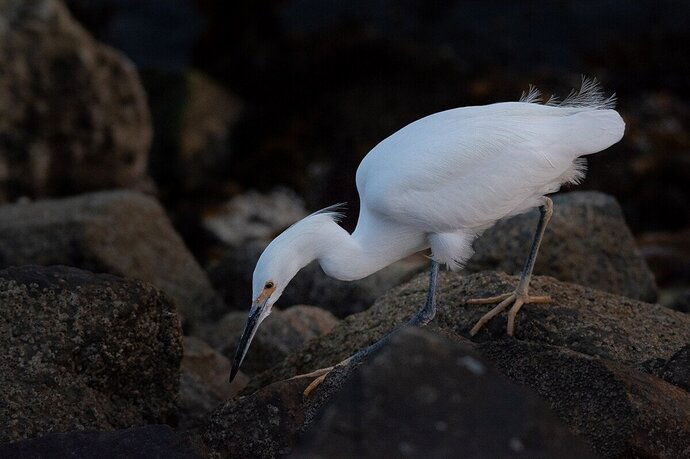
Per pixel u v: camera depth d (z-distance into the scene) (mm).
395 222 8508
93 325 7758
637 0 26297
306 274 13344
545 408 5172
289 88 24094
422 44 25234
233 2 25359
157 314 8219
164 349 8328
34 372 7453
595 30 25906
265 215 20484
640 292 12352
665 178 20094
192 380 10219
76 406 7461
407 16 26219
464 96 23188
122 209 13719
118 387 8023
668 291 15195
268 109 23859
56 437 6688
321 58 24250
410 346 5320
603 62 25031
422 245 8805
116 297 7934
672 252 16484
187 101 22219
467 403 5098
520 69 24891
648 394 6742
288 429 7461
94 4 25062
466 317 8555
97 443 6672
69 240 12883
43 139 17969
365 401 5109
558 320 8234
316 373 7887
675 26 25641
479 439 4934
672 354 7855
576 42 25672
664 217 19672
